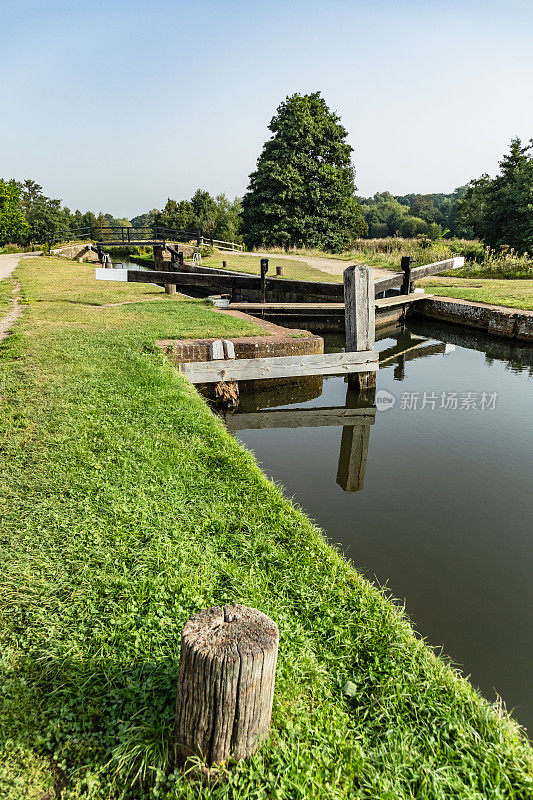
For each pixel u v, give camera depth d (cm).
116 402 625
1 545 341
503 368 1159
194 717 195
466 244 3017
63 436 518
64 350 852
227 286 1443
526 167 3125
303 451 710
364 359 937
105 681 246
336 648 274
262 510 410
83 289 1755
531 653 343
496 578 417
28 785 199
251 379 899
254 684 189
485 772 205
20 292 1620
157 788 199
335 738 221
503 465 650
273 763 205
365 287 921
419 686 250
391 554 450
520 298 1568
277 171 3853
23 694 236
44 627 275
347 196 4200
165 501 405
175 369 827
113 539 350
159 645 264
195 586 308
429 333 1570
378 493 572
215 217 5903
